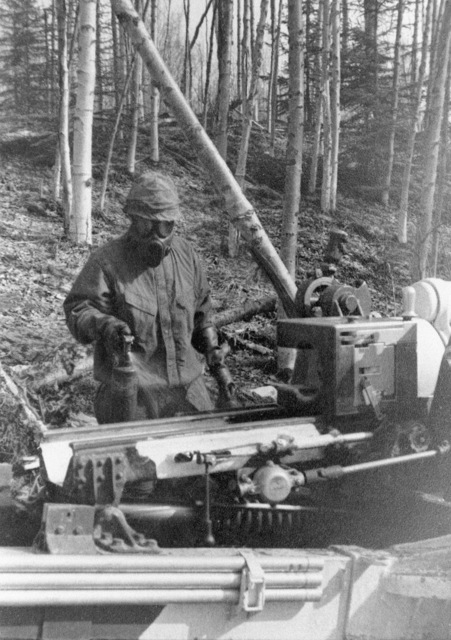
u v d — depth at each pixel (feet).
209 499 7.87
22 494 10.52
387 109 61.00
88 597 6.14
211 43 58.90
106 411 9.50
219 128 42.37
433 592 6.89
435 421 9.09
